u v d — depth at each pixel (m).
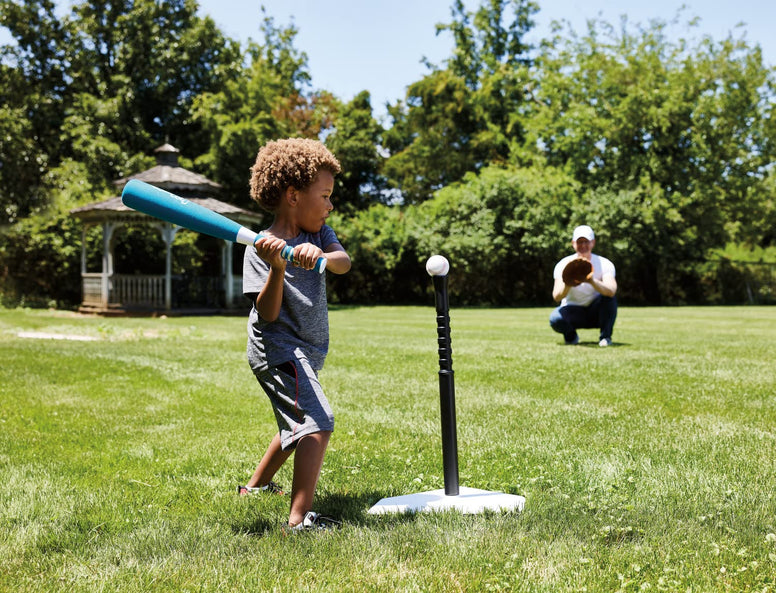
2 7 28.36
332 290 28.84
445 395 3.09
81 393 6.05
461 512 2.83
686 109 29.45
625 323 15.32
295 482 2.69
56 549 2.53
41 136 28.80
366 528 2.64
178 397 5.84
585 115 30.28
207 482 3.42
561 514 2.79
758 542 2.45
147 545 2.50
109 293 19.78
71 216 21.64
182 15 29.25
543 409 5.16
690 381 6.39
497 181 27.36
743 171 30.83
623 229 27.23
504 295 28.09
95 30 28.27
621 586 2.10
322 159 2.82
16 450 4.09
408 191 38.94
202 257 25.14
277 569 2.27
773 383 6.26
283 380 2.72
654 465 3.62
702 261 29.84
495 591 2.09
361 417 4.93
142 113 28.56
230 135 26.17
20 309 21.03
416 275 28.56
